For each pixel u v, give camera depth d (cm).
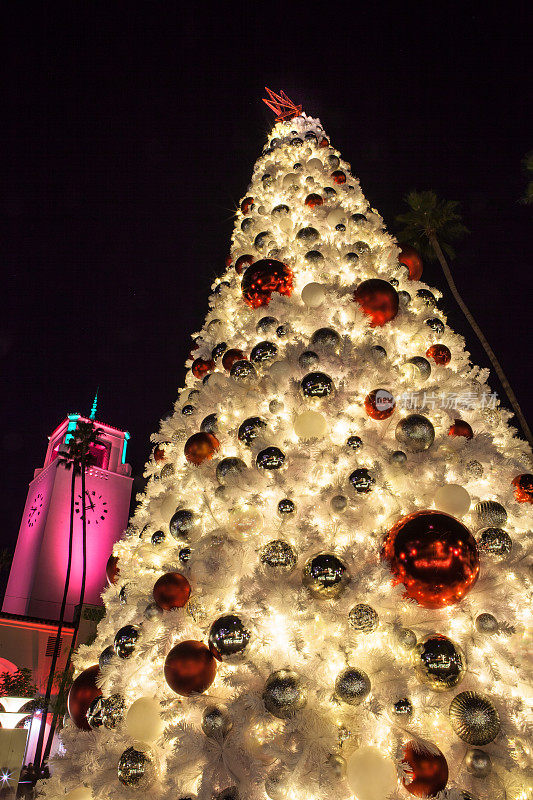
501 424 334
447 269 1070
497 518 231
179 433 308
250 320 318
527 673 205
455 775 181
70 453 2731
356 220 368
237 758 184
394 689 177
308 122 529
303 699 177
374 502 233
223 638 194
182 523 244
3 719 2064
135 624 240
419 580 192
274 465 233
